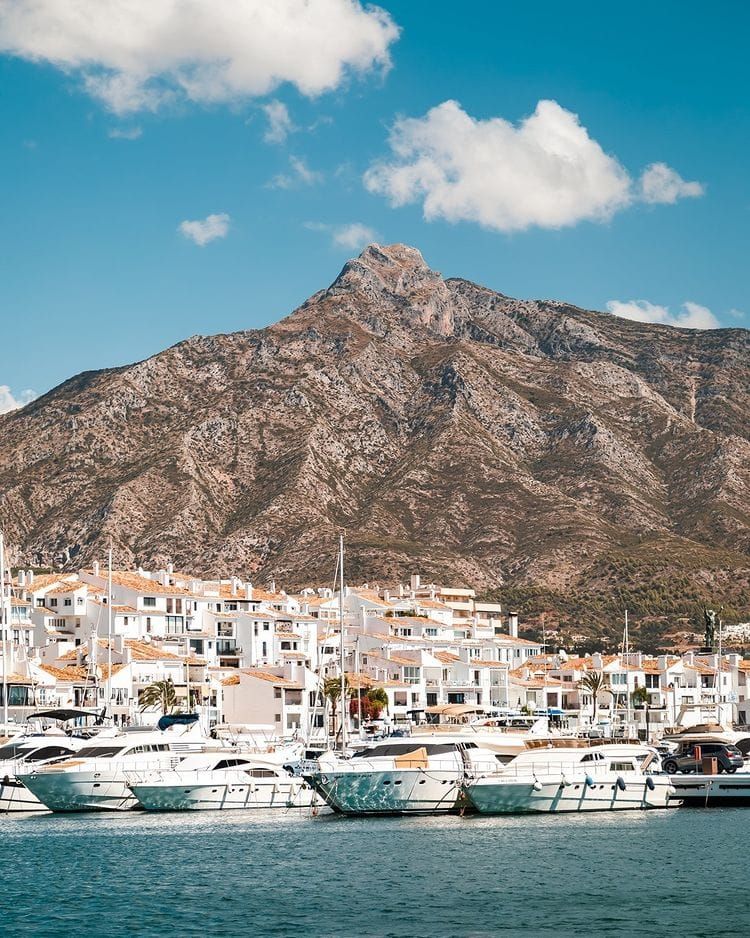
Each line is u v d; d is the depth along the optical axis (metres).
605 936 76.50
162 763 124.25
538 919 80.75
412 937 76.38
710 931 77.50
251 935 77.06
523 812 120.19
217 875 94.56
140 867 97.75
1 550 169.38
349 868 97.00
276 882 92.06
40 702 172.25
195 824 118.06
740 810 124.19
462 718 189.75
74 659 192.62
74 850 105.19
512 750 123.25
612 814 121.56
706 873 94.25
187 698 181.00
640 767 123.56
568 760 121.25
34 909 84.12
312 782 120.56
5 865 98.88
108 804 123.38
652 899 86.06
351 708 195.75
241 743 138.00
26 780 121.75
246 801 125.06
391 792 119.19
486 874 94.38
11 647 183.88
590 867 96.88
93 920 81.00
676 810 124.06
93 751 124.31
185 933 77.62
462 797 120.12
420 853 103.00
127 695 180.00
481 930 78.00
